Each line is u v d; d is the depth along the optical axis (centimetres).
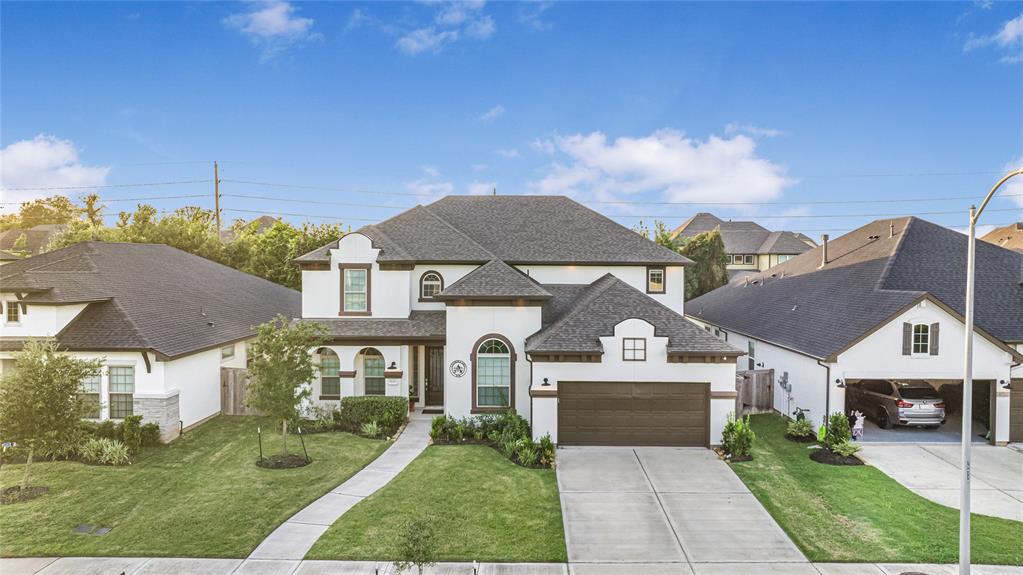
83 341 1794
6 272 2139
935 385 2306
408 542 949
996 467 1625
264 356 1611
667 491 1428
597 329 1823
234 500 1335
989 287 2150
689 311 3938
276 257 4106
